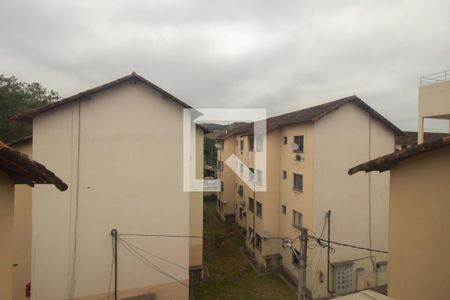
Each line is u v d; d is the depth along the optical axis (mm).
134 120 10766
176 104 11266
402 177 6129
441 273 5242
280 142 17688
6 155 3848
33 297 9852
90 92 10023
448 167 5168
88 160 10281
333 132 14336
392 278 6297
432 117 14109
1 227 4363
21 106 20938
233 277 15633
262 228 17234
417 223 5750
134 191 10828
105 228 10539
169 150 11195
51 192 9961
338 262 14297
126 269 10820
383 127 15297
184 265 11508
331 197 14289
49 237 9984
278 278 15688
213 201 33312
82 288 10312
